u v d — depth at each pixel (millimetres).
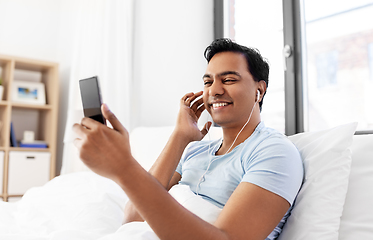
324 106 3580
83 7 2645
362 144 990
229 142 1060
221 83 1010
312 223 872
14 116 3137
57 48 3400
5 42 3164
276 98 2295
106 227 1207
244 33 2438
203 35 2502
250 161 902
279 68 2225
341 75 3473
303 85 1885
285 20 1955
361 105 3354
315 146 990
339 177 907
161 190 644
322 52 3566
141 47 2418
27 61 2869
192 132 1085
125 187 621
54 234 979
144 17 2443
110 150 592
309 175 931
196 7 2496
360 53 3357
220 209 849
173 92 2441
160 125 2412
